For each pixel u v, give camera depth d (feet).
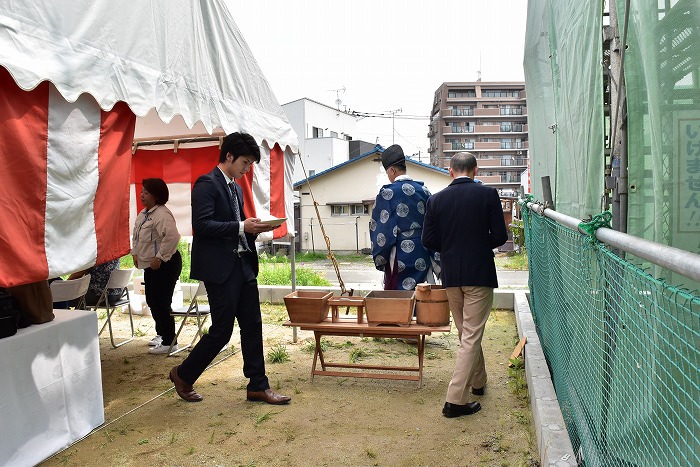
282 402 13.30
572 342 10.32
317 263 71.56
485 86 239.30
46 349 10.56
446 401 12.35
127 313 25.34
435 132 252.21
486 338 19.62
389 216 17.74
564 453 8.61
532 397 12.11
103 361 17.51
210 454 10.67
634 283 5.88
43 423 10.43
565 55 12.12
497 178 233.35
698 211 6.19
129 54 11.05
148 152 20.98
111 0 10.59
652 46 6.48
